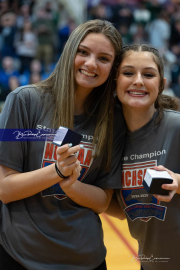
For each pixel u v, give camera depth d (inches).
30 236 49.1
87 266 50.8
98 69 51.8
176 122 53.7
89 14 259.9
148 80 53.1
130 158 56.6
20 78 225.8
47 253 49.1
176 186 44.8
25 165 51.9
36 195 51.2
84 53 51.7
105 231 115.6
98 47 50.9
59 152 45.0
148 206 54.8
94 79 52.2
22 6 246.2
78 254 50.0
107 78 55.6
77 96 54.8
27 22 236.7
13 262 49.3
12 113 49.2
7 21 235.8
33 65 224.8
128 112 55.9
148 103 53.5
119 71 54.7
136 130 55.7
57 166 46.9
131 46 55.5
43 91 52.5
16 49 231.6
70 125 51.7
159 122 54.8
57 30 243.4
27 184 48.0
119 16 256.5
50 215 50.3
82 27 51.8
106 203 56.2
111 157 55.7
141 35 254.8
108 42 51.8
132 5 260.4
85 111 55.1
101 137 53.7
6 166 49.3
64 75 51.9
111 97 56.4
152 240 55.6
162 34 259.8
